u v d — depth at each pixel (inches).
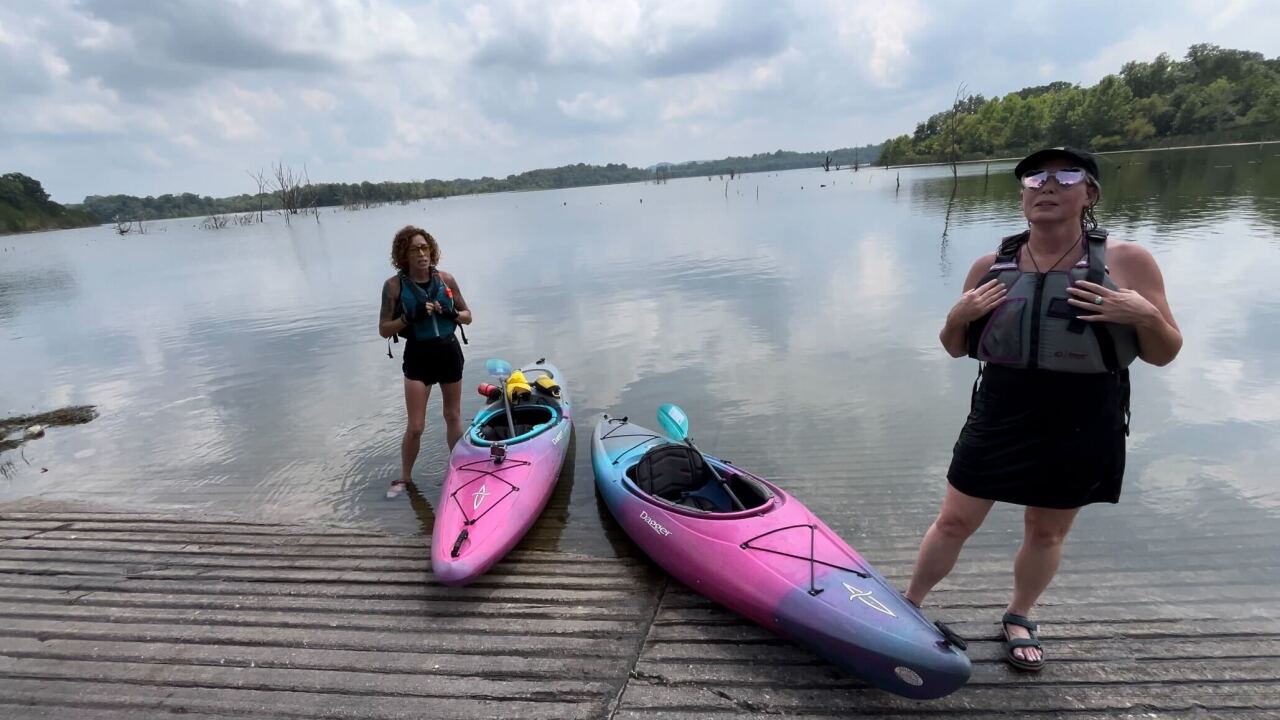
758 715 118.4
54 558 185.8
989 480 108.6
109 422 352.8
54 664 140.0
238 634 148.1
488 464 211.5
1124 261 97.1
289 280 885.2
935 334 426.0
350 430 316.8
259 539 194.1
